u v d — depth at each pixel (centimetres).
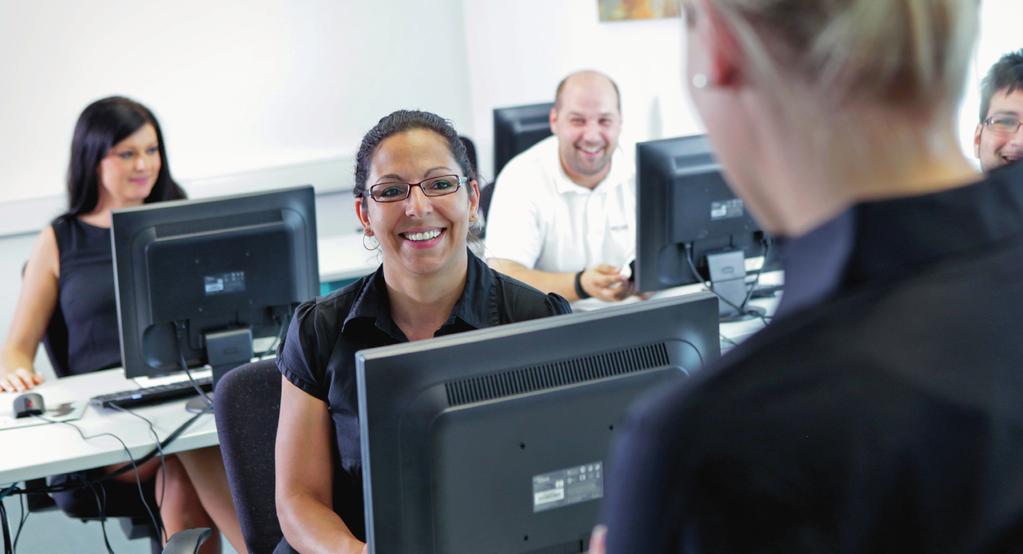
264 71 494
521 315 177
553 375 115
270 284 238
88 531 351
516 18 522
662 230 266
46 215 463
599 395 117
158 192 297
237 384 194
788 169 57
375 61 511
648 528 54
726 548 52
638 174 261
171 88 482
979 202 56
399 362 109
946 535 53
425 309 174
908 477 52
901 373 53
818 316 55
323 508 167
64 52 465
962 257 55
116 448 220
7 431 233
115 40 471
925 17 52
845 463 52
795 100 54
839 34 52
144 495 260
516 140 403
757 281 280
